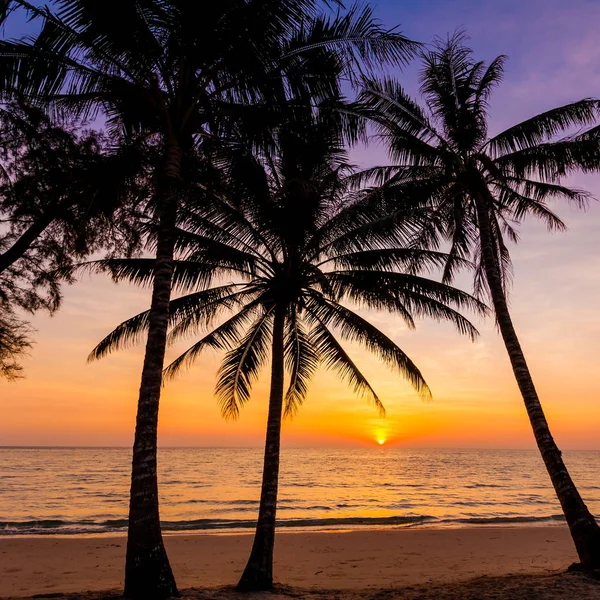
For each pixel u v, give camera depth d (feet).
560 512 90.33
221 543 52.60
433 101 41.47
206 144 31.40
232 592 27.63
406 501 107.65
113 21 24.79
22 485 138.72
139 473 23.66
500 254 43.32
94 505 96.58
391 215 32.45
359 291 35.70
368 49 27.58
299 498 111.96
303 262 34.68
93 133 27.20
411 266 36.70
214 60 27.20
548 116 37.45
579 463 352.08
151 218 30.09
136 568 22.81
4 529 67.36
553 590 24.59
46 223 26.11
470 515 85.25
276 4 24.88
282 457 424.05
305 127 31.19
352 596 27.27
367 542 52.90
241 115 29.53
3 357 27.17
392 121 40.65
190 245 33.06
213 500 106.63
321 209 33.91
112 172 27.07
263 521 29.86
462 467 274.57
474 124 39.55
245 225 32.71
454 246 43.42
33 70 25.46
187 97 27.71
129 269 34.50
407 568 40.34
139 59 26.73
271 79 27.81
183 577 37.47
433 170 40.45
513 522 75.56
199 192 29.30
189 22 25.25
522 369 33.78
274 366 33.22
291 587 30.45
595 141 35.55
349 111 31.12
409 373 36.22
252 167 30.91
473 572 37.70
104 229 27.76
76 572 39.14
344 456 469.16
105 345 36.52
